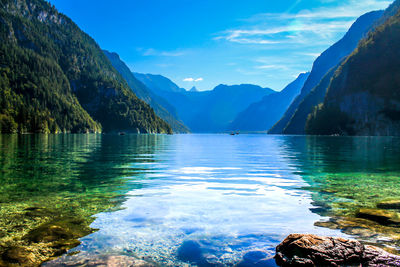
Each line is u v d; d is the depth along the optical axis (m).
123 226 7.64
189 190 12.24
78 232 7.16
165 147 47.94
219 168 19.84
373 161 24.11
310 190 12.34
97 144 52.62
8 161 21.84
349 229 7.45
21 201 10.12
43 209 9.16
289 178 15.54
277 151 37.97
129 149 40.25
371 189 12.56
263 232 7.25
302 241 6.09
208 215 8.66
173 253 6.03
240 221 8.09
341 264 5.49
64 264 5.50
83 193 11.52
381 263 5.50
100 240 6.69
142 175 16.41
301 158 27.42
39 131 142.50
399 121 139.62
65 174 16.19
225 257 5.86
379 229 7.44
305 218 8.38
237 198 10.82
